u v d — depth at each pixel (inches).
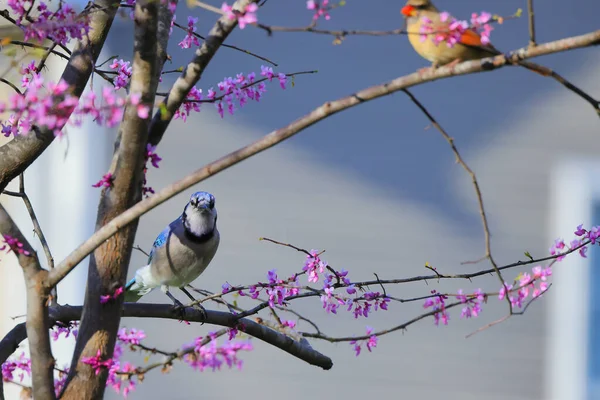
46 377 200.5
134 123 197.3
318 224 509.4
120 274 206.5
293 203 509.4
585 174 517.7
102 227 194.4
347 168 514.9
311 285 435.2
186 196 498.3
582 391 509.4
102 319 205.9
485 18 196.5
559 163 519.5
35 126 245.0
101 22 251.3
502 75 521.7
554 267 516.7
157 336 490.9
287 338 265.4
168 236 330.3
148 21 194.9
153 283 338.6
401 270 510.0
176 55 493.0
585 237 259.1
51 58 464.4
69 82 249.1
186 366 491.5
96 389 205.6
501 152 519.2
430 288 508.1
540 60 525.3
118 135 209.8
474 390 505.7
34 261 197.2
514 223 514.9
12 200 501.7
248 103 510.0
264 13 515.2
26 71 255.0
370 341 241.8
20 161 247.0
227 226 502.6
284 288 250.1
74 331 260.8
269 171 509.4
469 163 518.3
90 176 489.7
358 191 513.3
